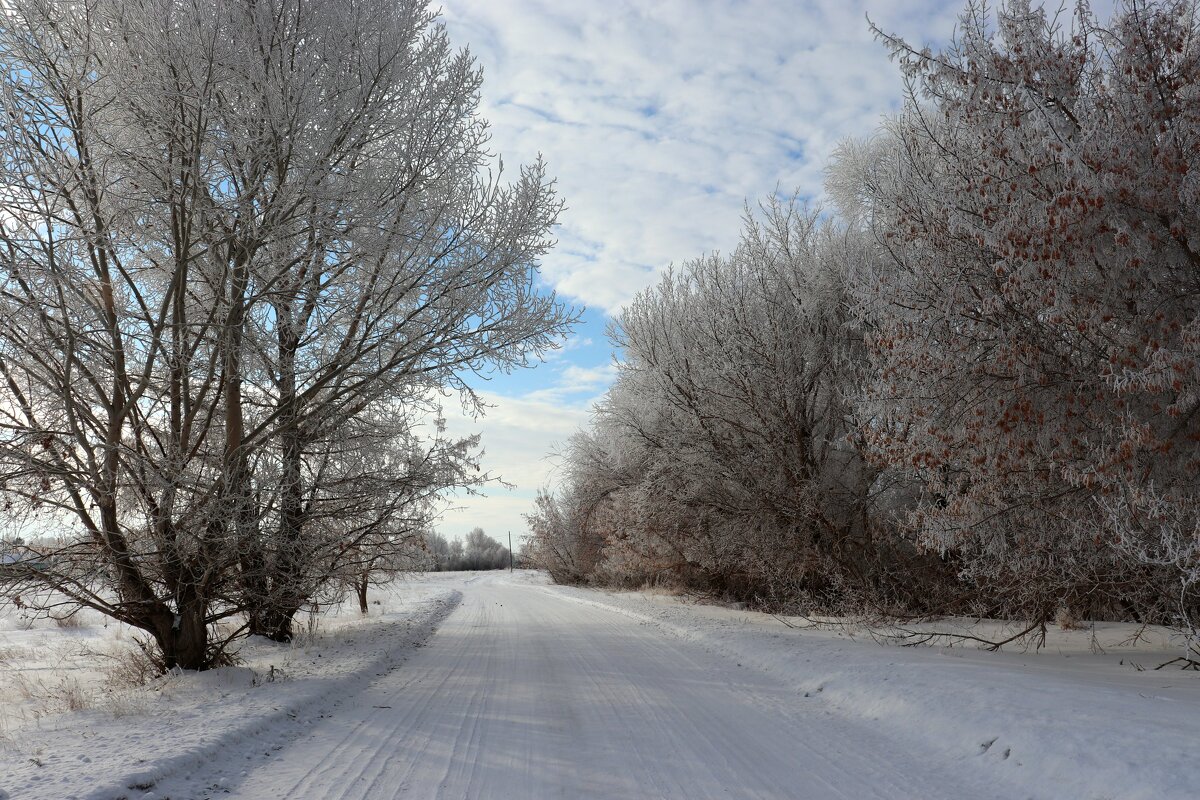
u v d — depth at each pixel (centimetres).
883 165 1351
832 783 548
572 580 4697
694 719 764
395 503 1327
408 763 618
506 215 1226
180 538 1059
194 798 536
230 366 1084
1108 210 851
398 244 1173
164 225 1054
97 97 986
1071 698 678
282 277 1127
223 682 991
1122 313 911
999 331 988
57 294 943
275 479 1149
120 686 1031
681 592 2803
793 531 1877
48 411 1030
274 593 1154
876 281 1112
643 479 2267
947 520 1057
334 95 1135
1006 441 981
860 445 1712
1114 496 895
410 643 1549
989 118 941
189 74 969
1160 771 484
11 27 929
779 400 1817
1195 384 811
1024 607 1214
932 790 532
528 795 530
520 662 1228
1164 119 867
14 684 1062
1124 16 886
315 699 881
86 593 1030
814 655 1091
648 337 2112
